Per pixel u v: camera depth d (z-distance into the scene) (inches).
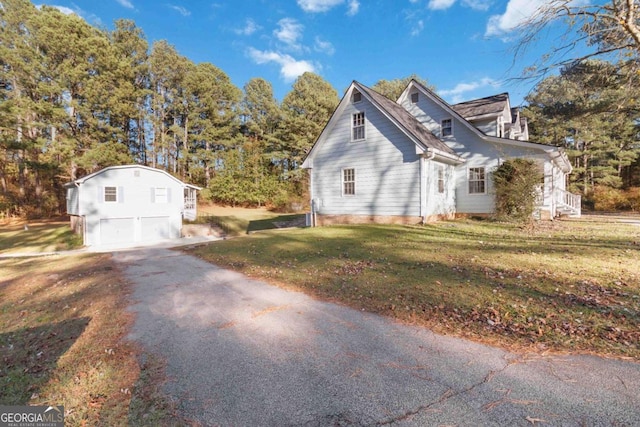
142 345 136.1
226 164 1371.8
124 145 1090.7
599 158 1122.0
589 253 271.0
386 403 89.6
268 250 366.6
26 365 126.0
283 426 82.1
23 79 944.3
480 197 580.7
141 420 87.0
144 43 1240.8
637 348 114.2
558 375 100.0
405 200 522.3
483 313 152.1
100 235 763.4
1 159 1074.7
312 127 1381.6
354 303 177.8
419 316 153.9
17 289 272.8
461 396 91.4
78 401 98.4
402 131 511.2
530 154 530.6
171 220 876.0
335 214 616.4
